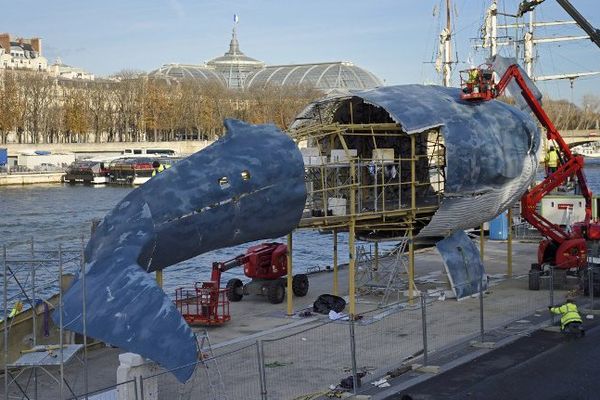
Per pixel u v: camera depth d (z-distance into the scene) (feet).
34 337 80.18
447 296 125.59
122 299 73.51
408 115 113.60
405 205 122.62
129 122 646.74
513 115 126.52
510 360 88.89
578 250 133.59
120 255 80.59
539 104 138.72
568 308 100.12
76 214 315.99
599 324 105.40
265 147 99.35
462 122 118.21
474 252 128.98
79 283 77.71
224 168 94.58
